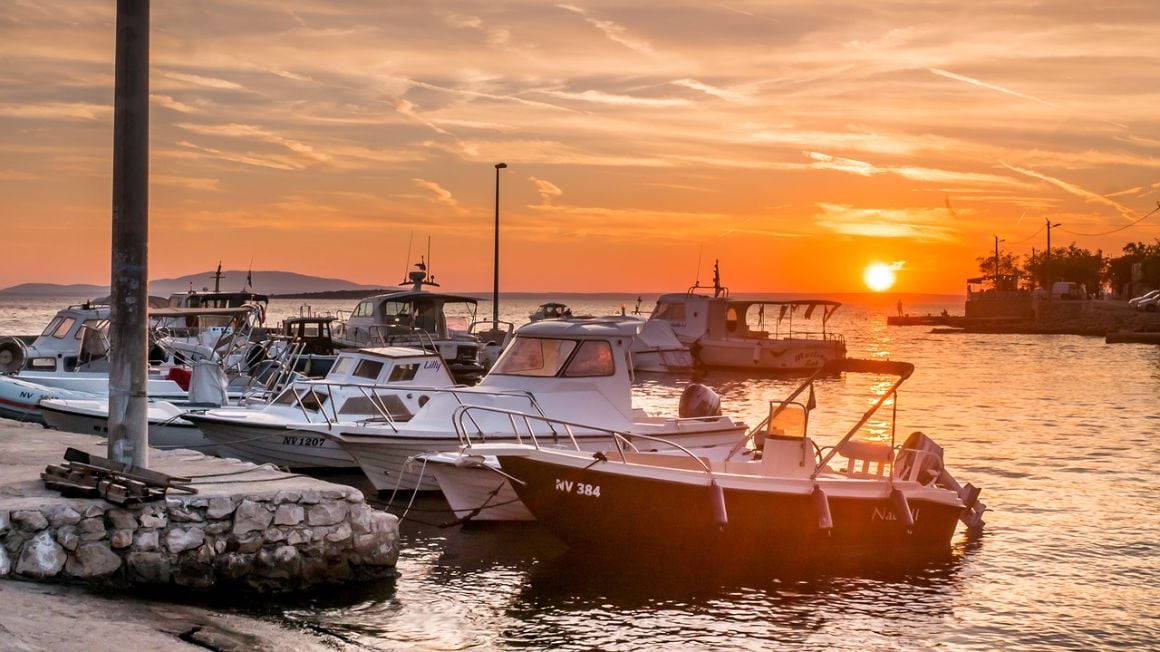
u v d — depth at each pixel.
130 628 9.43
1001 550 16.31
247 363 29.12
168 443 20.28
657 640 11.90
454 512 16.80
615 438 16.41
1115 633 12.65
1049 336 98.31
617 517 15.09
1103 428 31.20
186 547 11.18
